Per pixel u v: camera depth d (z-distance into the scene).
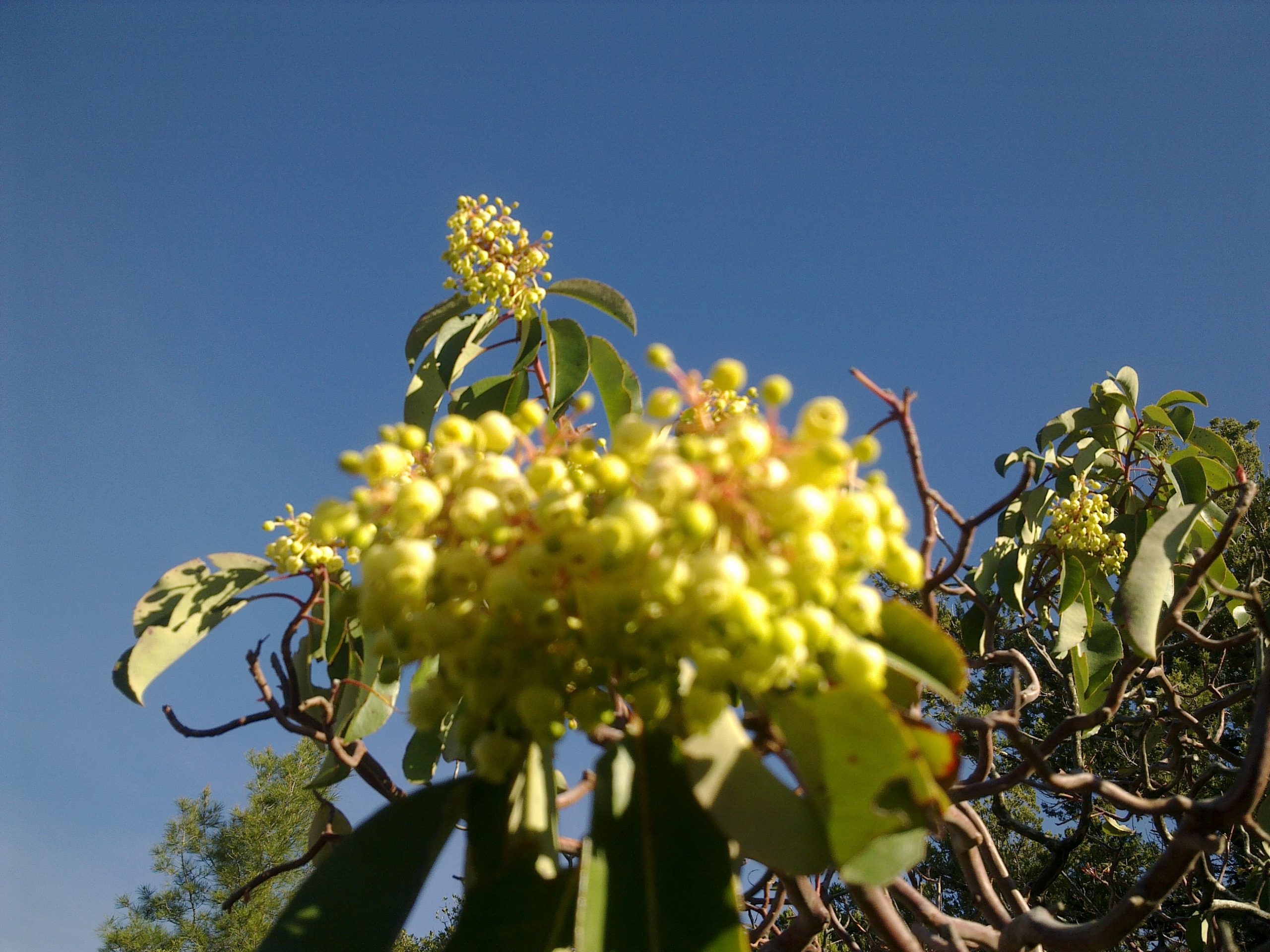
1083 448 0.79
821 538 0.26
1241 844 0.77
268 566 0.49
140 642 0.47
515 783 0.34
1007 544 0.76
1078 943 0.41
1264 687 0.42
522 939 0.32
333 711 0.48
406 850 0.35
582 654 0.29
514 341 0.62
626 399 0.58
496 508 0.29
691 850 0.30
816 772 0.28
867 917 0.37
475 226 0.59
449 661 0.29
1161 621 0.47
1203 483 0.69
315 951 0.33
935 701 1.02
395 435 0.33
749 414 0.44
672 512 0.26
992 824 1.09
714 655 0.26
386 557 0.28
